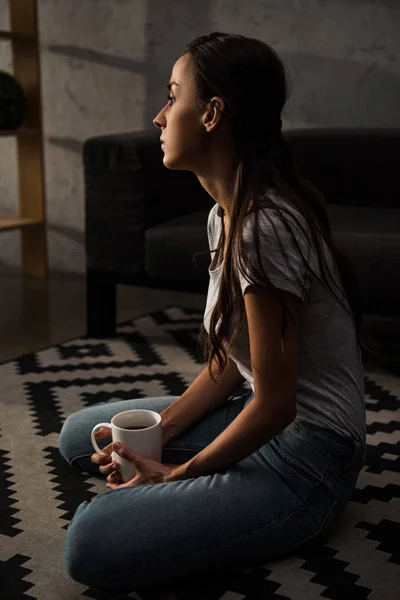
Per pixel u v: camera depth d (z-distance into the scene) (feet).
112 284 9.32
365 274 7.82
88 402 7.45
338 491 4.70
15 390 7.75
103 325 9.53
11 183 13.29
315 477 4.63
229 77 4.15
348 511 5.37
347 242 7.86
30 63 12.19
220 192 4.54
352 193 9.96
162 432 5.48
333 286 4.46
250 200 4.17
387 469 6.02
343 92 10.73
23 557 4.82
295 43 10.85
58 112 12.64
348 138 9.90
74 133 12.60
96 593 4.45
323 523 4.64
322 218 4.50
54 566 4.72
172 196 9.38
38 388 7.81
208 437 5.50
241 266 4.09
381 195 9.81
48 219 13.14
